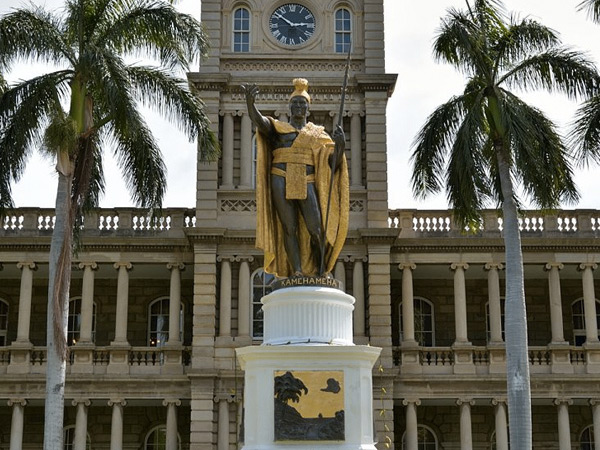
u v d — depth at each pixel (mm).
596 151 26375
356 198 39969
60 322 25391
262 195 11570
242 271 38875
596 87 28375
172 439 38219
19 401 38750
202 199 39312
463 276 40250
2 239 40000
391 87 40844
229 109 40406
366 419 10398
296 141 11492
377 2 41875
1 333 43281
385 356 37844
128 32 28047
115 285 43406
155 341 42906
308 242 11531
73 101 27266
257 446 10195
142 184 29188
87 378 38562
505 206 27484
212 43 40906
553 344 39875
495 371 39375
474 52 28125
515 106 27484
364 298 39031
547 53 28734
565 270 42031
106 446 41594
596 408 39156
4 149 26609
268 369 10344
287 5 41938
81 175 27109
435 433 42250
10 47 27000
